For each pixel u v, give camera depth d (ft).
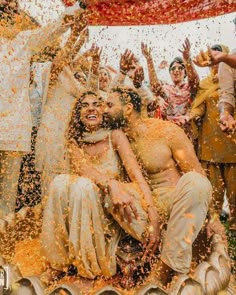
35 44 10.96
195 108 13.29
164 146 8.32
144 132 8.46
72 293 6.42
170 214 7.50
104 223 7.47
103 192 7.54
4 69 10.66
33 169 11.63
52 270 7.62
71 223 7.30
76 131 8.43
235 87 12.74
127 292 7.39
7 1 10.91
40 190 11.53
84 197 7.31
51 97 11.39
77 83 11.62
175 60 13.91
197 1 15.58
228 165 12.99
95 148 8.30
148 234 7.52
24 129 10.61
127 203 7.36
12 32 10.85
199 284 6.73
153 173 8.34
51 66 11.55
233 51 12.37
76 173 8.00
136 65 13.42
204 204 7.38
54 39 11.16
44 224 7.47
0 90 10.57
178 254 7.26
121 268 7.64
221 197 13.20
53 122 11.02
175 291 6.55
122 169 8.34
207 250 8.13
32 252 8.80
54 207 7.40
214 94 13.08
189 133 13.35
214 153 13.05
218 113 13.01
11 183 10.59
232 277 8.13
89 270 7.43
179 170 8.41
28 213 9.59
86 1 11.44
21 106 10.67
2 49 10.71
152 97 13.74
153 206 7.68
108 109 8.42
